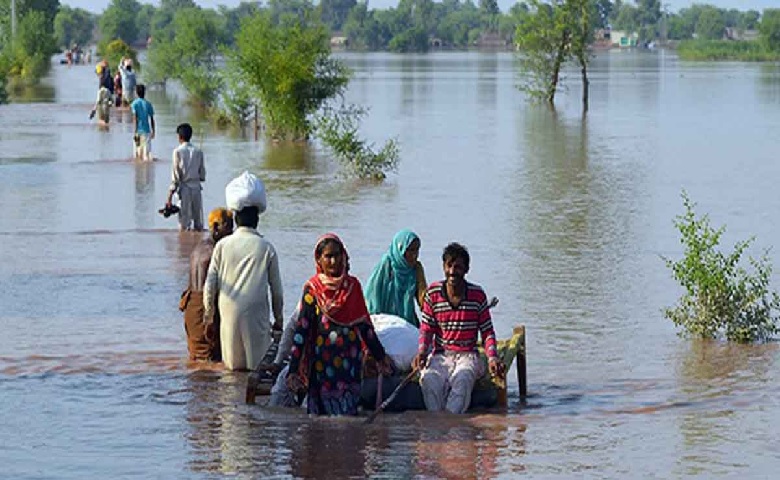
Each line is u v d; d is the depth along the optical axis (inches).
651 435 679.7
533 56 4249.5
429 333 740.0
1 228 1504.7
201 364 849.5
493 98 4613.7
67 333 957.8
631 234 1499.8
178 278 1190.9
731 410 741.3
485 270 1264.8
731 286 1014.4
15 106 3772.1
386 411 743.1
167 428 692.1
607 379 840.9
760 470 609.3
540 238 1466.5
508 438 671.8
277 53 2775.6
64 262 1275.8
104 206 1695.4
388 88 5447.8
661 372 864.3
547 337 976.9
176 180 1478.8
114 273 1213.7
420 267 805.9
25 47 5787.4
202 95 3759.8
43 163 2209.6
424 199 1797.5
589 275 1238.3
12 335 949.8
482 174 2126.0
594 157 2426.2
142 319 1012.5
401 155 2439.7
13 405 741.9
